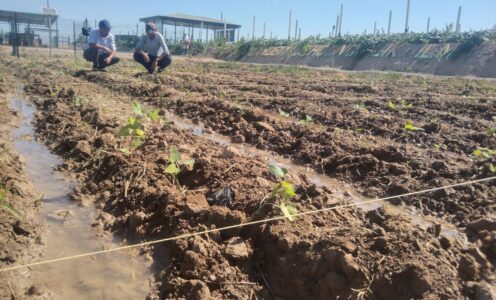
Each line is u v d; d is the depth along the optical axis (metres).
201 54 38.88
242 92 10.09
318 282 2.63
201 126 6.83
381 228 2.95
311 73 17.98
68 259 3.00
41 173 4.54
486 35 22.09
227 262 2.85
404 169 4.60
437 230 3.01
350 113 7.53
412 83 13.84
